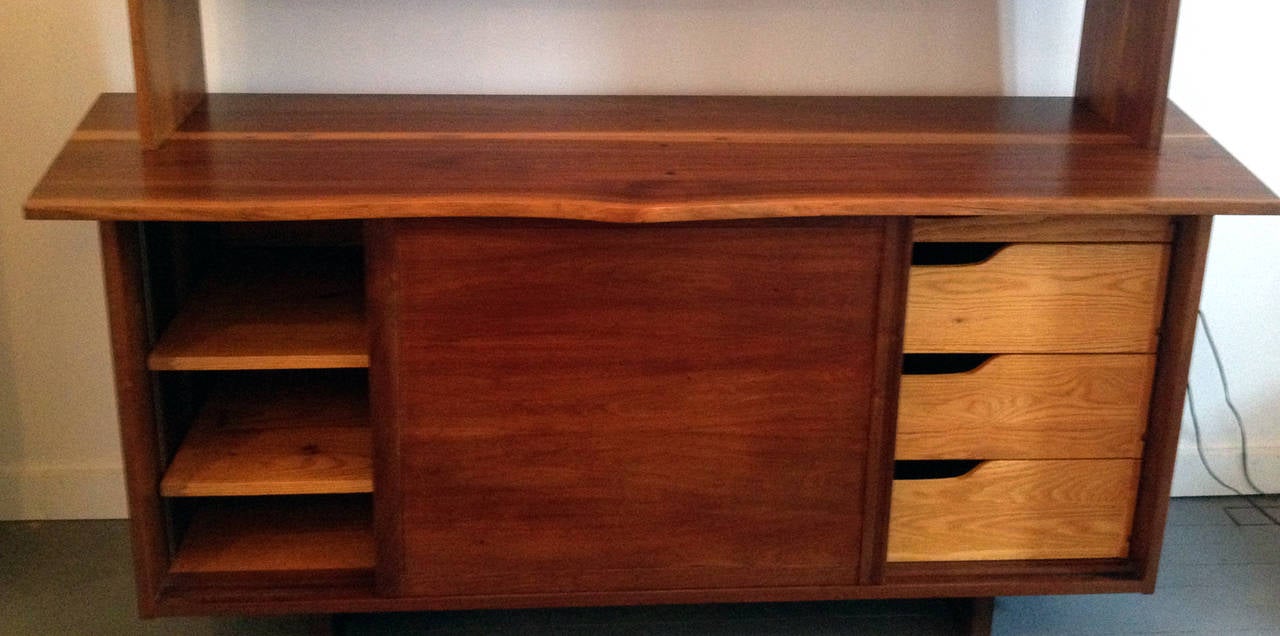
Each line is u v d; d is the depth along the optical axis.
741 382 1.49
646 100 1.84
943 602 1.83
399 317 1.42
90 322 1.91
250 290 1.66
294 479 1.51
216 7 1.78
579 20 1.83
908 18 1.87
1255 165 1.97
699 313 1.45
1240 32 1.90
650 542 1.56
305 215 1.33
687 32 1.85
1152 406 1.58
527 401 1.48
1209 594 1.86
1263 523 2.05
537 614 1.78
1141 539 1.62
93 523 1.98
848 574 1.60
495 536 1.54
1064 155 1.58
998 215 1.47
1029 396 1.56
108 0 1.76
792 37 1.87
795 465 1.53
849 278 1.45
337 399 1.69
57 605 1.78
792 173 1.48
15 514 1.98
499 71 1.85
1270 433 2.11
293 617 1.77
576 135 1.62
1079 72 1.85
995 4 1.87
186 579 1.56
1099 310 1.53
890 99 1.87
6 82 1.78
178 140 1.56
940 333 1.52
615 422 1.50
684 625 1.77
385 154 1.52
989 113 1.79
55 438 1.96
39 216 1.31
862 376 1.50
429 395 1.46
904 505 1.60
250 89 1.82
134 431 1.45
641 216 1.34
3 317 1.89
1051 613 1.81
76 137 1.56
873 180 1.46
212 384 1.72
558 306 1.44
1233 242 2.00
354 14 1.80
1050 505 1.62
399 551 1.53
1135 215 1.47
